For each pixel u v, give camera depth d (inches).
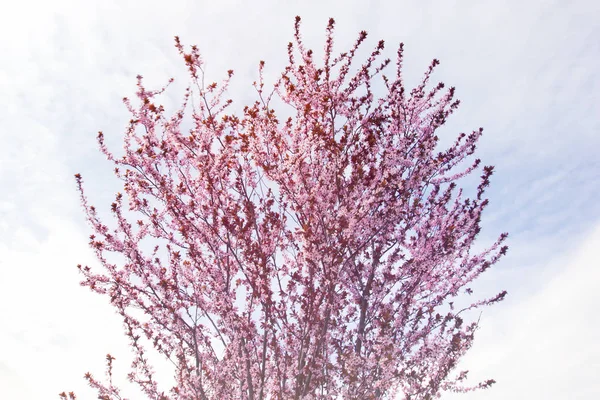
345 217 234.1
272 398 250.8
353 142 253.9
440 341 252.7
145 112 242.7
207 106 249.8
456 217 272.4
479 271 273.0
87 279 259.8
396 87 277.4
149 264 264.5
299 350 251.1
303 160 235.6
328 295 236.1
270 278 246.1
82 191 259.9
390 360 231.1
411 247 277.4
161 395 257.3
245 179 264.5
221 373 261.4
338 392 238.2
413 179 253.4
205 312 264.2
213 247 262.4
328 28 259.3
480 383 248.4
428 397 238.8
